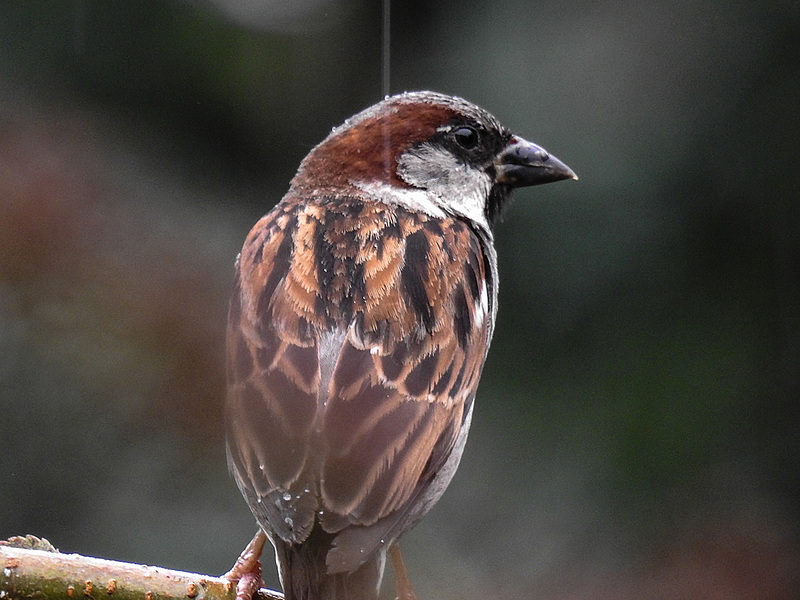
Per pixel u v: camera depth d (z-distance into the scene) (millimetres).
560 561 11711
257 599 7816
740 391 11766
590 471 11914
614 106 11992
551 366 12031
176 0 14078
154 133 14109
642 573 11742
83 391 12523
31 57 13977
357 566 6934
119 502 12289
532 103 12148
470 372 8195
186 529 12164
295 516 7055
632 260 11828
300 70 14328
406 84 13156
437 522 11953
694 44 11977
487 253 9305
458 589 11664
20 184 13164
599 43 12156
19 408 12359
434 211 9367
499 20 12523
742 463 11773
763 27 11820
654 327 11883
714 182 11789
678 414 11805
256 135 14289
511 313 12062
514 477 11984
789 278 11703
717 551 11773
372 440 7301
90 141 13672
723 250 11812
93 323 12766
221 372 12805
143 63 14094
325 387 7441
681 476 11820
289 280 7914
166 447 12516
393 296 7883
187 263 13242
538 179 9836
